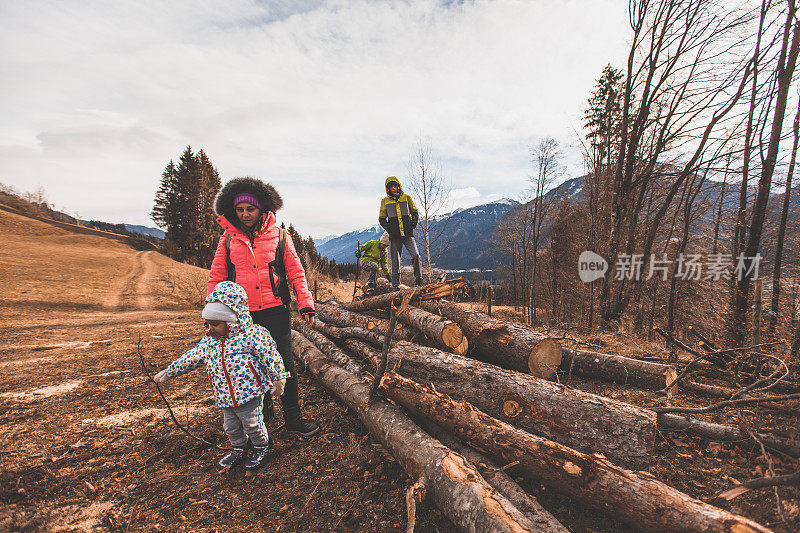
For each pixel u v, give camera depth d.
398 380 2.73
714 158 10.79
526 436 2.17
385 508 2.12
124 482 2.47
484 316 3.67
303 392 4.10
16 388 4.65
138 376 5.11
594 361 4.02
